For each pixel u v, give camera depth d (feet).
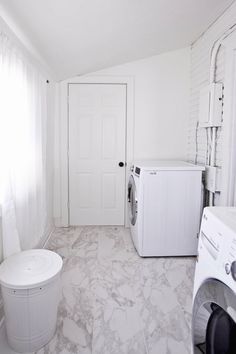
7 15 5.39
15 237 6.06
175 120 11.63
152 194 8.79
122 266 8.42
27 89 7.11
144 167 8.68
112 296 6.82
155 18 7.54
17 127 6.39
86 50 8.61
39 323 5.06
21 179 6.63
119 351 5.11
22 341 5.02
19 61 6.45
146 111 11.57
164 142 11.71
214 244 3.32
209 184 8.95
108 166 11.98
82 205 12.19
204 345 3.45
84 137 11.79
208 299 3.26
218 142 8.79
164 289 7.16
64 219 12.05
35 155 7.89
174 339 5.42
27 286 4.73
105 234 11.27
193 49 11.02
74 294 6.88
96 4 5.83
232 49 7.69
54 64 9.16
